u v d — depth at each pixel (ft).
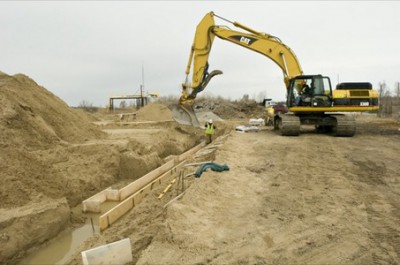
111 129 69.82
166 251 15.65
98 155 35.91
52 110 40.91
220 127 83.10
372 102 47.75
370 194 23.61
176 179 29.81
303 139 47.32
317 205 21.61
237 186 25.41
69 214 24.38
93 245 19.48
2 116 30.09
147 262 14.69
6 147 25.59
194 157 41.68
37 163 26.76
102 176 33.76
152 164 40.70
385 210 20.67
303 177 27.86
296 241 16.72
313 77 48.19
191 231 17.42
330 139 47.24
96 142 40.24
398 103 135.54
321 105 47.96
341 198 22.86
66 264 18.35
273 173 29.12
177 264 14.56
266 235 17.38
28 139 31.17
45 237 21.34
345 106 47.88
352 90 48.01
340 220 19.21
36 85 43.47
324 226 18.43
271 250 15.84
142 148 43.96
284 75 52.60
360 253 15.46
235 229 18.07
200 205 20.85
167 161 45.16
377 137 49.57
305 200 22.54
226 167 29.68
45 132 34.37
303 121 50.83
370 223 18.78
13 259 18.99
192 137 69.00
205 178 25.53
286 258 15.11
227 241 16.67
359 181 26.71
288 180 27.04
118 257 15.37
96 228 24.35
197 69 53.21
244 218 19.52
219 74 53.36
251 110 143.95
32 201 23.02
